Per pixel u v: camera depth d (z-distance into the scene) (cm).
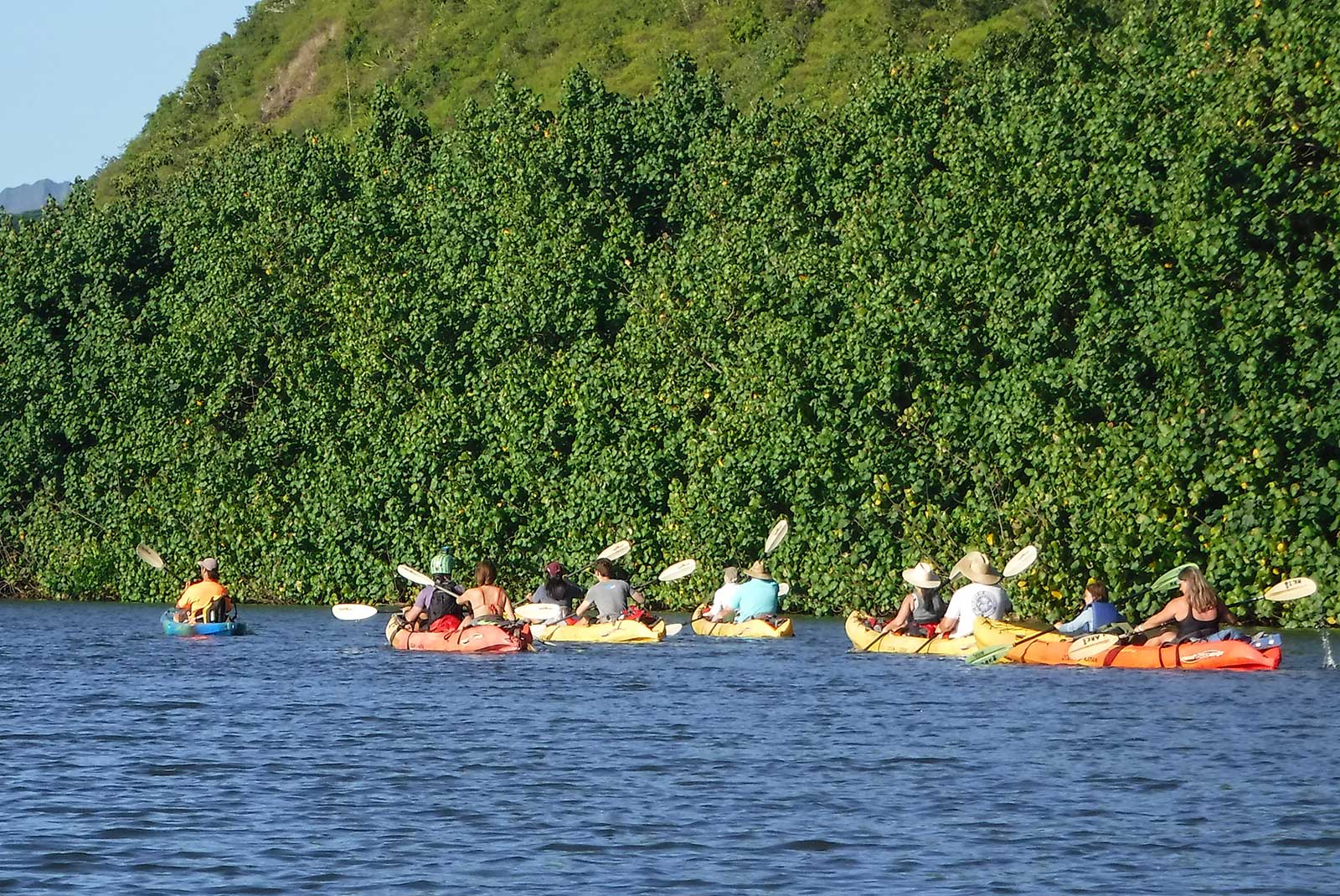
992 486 12594
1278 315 11131
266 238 19100
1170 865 4644
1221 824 5103
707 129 18288
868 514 13362
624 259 16625
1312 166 11900
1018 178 13225
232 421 18775
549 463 15662
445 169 18538
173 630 13138
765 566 13975
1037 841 4931
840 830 5091
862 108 16225
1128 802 5416
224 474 18038
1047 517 12000
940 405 12938
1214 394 11381
